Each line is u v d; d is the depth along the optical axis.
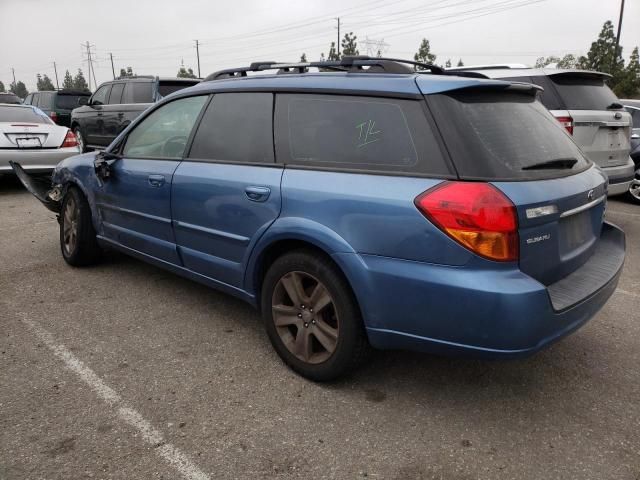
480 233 2.38
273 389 3.02
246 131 3.38
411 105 2.69
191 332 3.72
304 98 3.12
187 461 2.42
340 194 2.76
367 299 2.68
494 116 2.76
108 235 4.62
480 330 2.42
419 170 2.59
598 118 6.41
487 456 2.50
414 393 3.01
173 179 3.74
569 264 2.87
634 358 3.46
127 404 2.84
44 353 3.38
